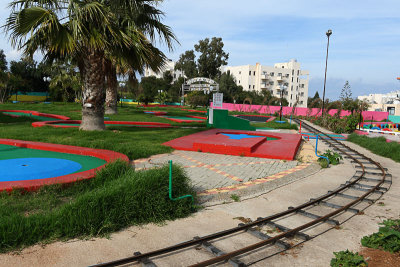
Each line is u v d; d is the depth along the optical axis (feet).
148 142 36.09
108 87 71.67
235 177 24.14
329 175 27.84
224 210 17.11
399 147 42.68
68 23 33.12
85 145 29.81
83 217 12.87
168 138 40.50
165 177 16.06
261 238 13.66
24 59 34.83
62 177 17.90
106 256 11.18
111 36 34.96
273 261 11.71
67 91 121.60
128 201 14.26
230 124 63.41
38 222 12.10
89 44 33.50
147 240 12.75
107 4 36.27
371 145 48.60
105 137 35.76
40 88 170.50
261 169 27.45
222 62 236.22
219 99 63.98
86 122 39.45
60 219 12.56
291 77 263.90
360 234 14.65
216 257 11.16
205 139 39.86
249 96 213.87
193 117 89.71
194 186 20.98
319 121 104.68
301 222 15.98
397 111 164.66
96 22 33.76
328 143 53.36
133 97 206.90
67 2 33.19
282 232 14.44
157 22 40.27
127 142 34.45
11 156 25.05
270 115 148.66
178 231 13.89
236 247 12.70
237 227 14.11
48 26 31.04
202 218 15.74
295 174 26.27
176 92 244.42
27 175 19.34
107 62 42.47
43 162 23.30
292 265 11.44
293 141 43.60
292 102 266.16
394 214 17.79
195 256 11.74
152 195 15.24
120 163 20.44
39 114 65.10
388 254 12.48
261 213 16.97
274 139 47.55
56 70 117.91
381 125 110.32
